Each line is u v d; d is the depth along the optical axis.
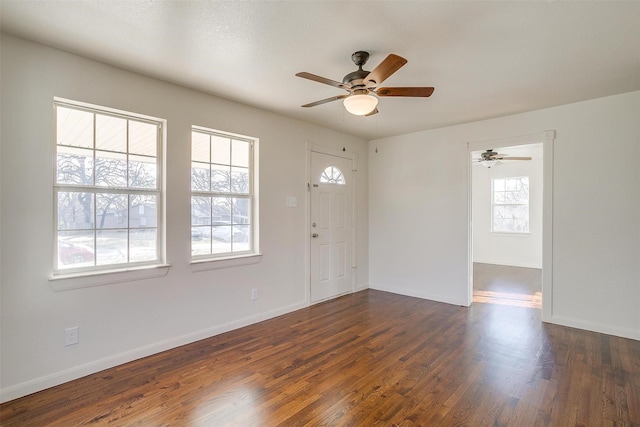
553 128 3.70
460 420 2.01
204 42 2.32
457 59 2.55
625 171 3.31
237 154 3.69
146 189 2.95
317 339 3.28
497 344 3.15
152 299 2.93
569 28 2.12
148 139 2.98
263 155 3.83
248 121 3.67
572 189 3.60
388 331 3.49
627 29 2.13
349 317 3.95
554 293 3.71
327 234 4.70
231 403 2.19
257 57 2.54
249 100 3.50
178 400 2.22
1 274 2.20
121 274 2.72
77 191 2.58
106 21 2.06
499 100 3.47
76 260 2.57
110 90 2.66
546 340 3.24
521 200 7.44
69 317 2.47
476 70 2.74
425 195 4.77
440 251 4.63
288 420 2.01
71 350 2.48
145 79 2.87
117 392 2.31
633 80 2.96
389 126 4.54
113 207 2.77
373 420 2.01
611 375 2.56
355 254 5.16
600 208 3.45
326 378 2.52
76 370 2.50
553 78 2.92
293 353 2.96
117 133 2.79
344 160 4.95
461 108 3.73
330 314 4.07
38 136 2.34
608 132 3.39
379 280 5.32
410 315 4.02
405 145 4.98
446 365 2.72
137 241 2.91
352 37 2.24
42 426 1.95
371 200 5.40
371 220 5.41
